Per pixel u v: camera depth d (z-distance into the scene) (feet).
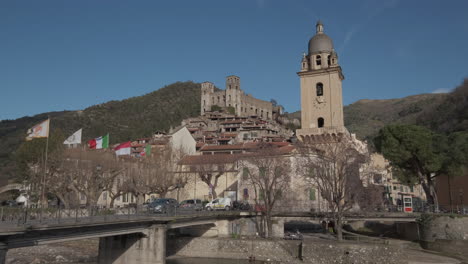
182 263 154.92
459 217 159.53
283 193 198.70
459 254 150.51
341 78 260.21
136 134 578.66
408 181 234.58
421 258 147.13
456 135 199.72
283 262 152.25
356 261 139.33
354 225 234.99
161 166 221.87
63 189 200.13
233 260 161.27
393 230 218.59
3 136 492.95
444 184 228.63
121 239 132.46
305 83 255.09
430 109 418.92
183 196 251.80
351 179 186.29
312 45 259.60
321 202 208.44
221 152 293.64
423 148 192.75
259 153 207.10
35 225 79.61
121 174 228.84
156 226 128.47
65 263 154.61
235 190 237.66
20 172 246.06
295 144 221.25
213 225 183.73
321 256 144.97
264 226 188.96
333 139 231.30
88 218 106.42
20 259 161.38
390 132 206.28
